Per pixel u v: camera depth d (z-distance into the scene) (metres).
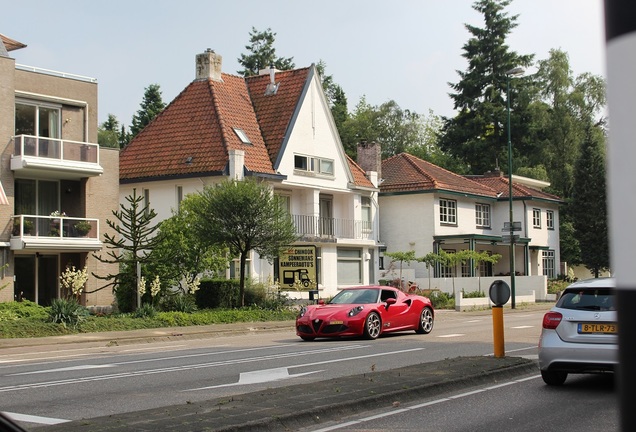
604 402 9.51
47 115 30.88
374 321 20.41
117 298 29.70
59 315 23.55
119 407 9.56
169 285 30.02
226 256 32.16
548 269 60.16
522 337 20.36
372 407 9.09
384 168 53.97
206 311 29.23
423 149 85.94
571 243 64.06
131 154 41.19
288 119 41.25
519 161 71.25
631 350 1.31
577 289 10.77
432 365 12.30
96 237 31.36
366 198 46.97
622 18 1.35
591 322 10.34
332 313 20.20
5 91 28.81
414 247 50.69
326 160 43.16
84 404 9.83
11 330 21.81
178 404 9.30
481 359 13.05
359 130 84.06
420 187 50.03
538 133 72.12
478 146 72.31
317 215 42.12
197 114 40.94
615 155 1.36
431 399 9.82
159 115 42.28
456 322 28.80
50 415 9.01
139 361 15.41
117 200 33.06
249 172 37.50
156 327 25.58
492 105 72.50
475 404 9.41
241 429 7.41
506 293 13.29
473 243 49.72
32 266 30.50
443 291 46.38
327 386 10.06
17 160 28.86
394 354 15.96
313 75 43.00
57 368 14.25
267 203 30.03
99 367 14.30
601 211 63.53
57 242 29.67
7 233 28.80
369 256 45.97
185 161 38.88
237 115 41.44
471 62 73.94
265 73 45.25
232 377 12.46
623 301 1.33
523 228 56.62
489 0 73.62
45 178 31.16
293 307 33.84
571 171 68.94
